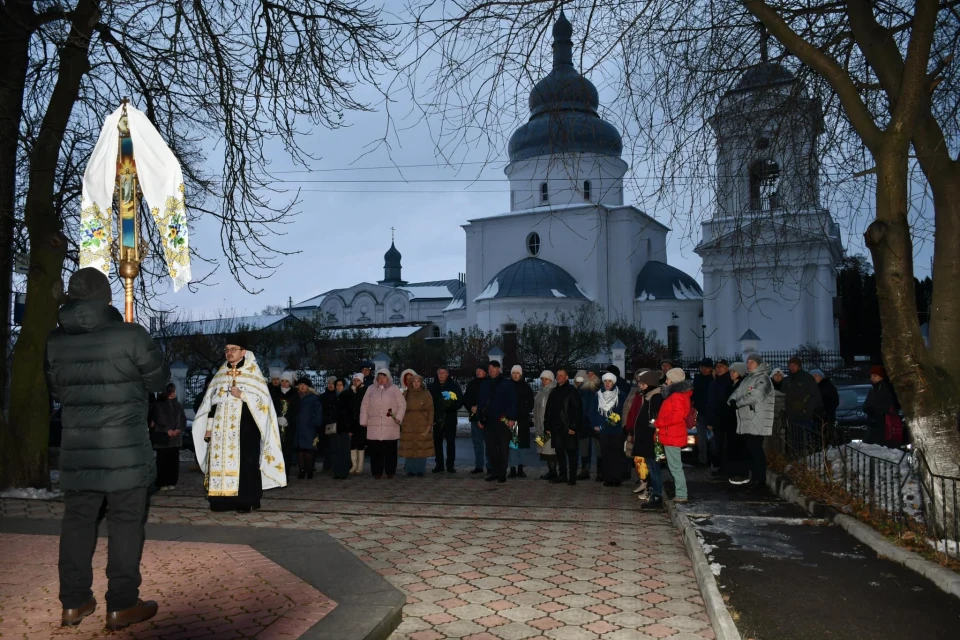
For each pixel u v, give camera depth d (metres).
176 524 7.25
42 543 6.40
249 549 6.11
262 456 8.61
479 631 4.57
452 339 43.47
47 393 10.46
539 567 6.03
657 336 47.25
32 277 10.48
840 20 8.66
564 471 11.60
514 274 46.59
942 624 4.50
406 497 10.16
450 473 13.45
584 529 7.60
